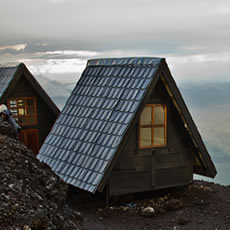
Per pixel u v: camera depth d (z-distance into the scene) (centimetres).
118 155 1174
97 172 1170
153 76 1231
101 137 1262
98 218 1148
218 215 1171
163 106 1322
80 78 1619
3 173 705
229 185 1561
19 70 1781
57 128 1504
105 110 1339
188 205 1273
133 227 1082
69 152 1337
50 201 740
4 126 940
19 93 1827
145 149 1302
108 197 1253
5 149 787
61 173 1281
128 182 1281
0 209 602
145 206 1252
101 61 1569
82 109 1463
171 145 1354
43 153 1445
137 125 1280
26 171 762
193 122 1321
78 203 1294
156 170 1330
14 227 580
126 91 1309
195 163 1444
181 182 1389
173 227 1084
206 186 1505
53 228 646
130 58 1410
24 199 661
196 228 1070
